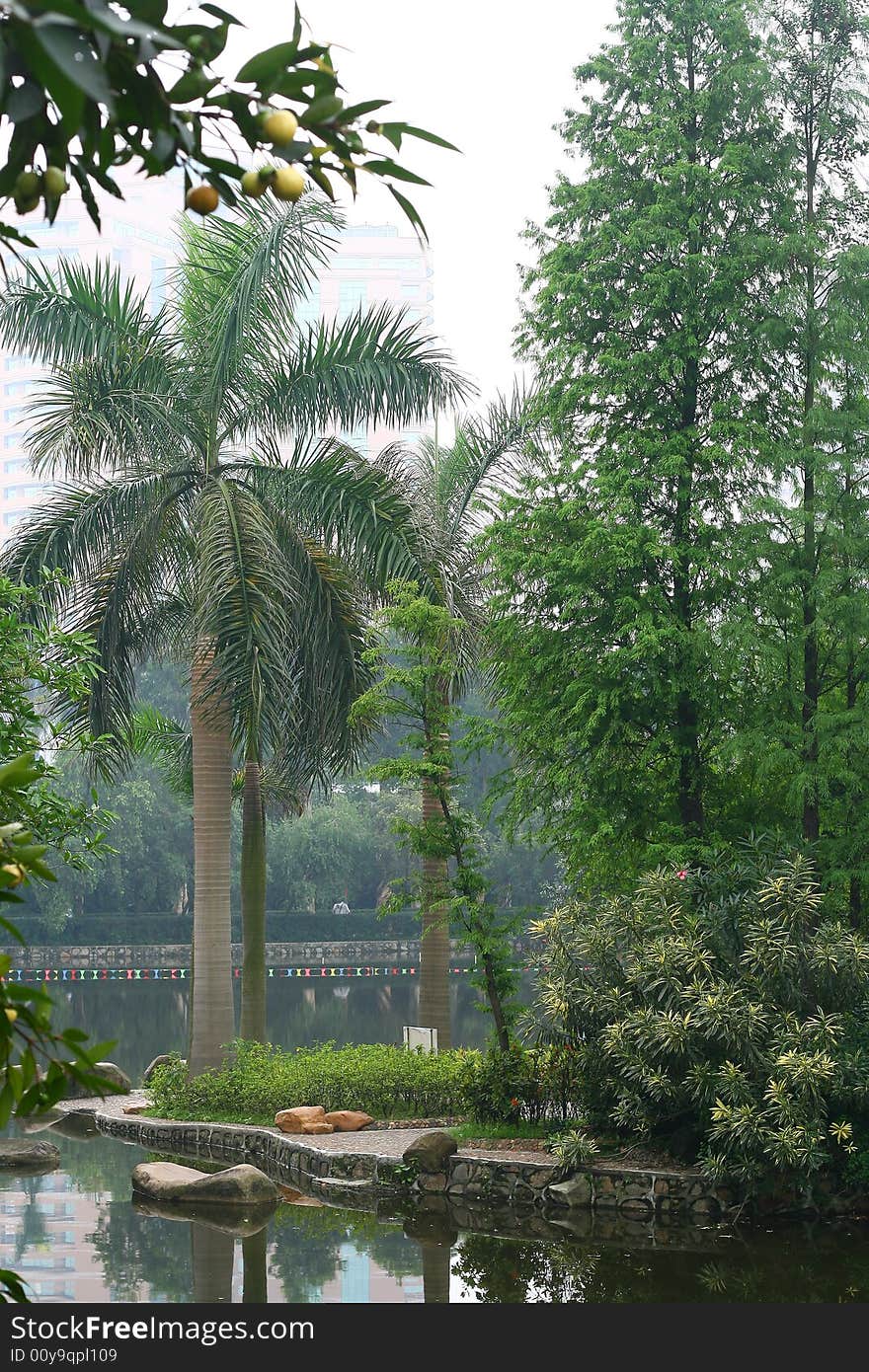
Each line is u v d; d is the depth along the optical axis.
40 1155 16.05
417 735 16.41
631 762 16.09
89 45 1.18
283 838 58.84
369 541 17.23
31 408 17.23
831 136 15.88
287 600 17.22
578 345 16.28
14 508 103.19
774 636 15.21
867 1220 11.81
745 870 12.91
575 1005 12.95
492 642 16.97
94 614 17.33
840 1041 11.80
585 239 16.12
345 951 59.12
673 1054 12.02
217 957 18.03
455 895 16.30
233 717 16.56
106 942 57.97
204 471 17.84
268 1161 15.67
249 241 16.91
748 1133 11.30
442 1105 16.89
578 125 16.67
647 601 15.07
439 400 18.05
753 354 15.52
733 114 16.23
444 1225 12.14
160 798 59.16
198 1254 11.11
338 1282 10.03
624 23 16.67
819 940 12.19
